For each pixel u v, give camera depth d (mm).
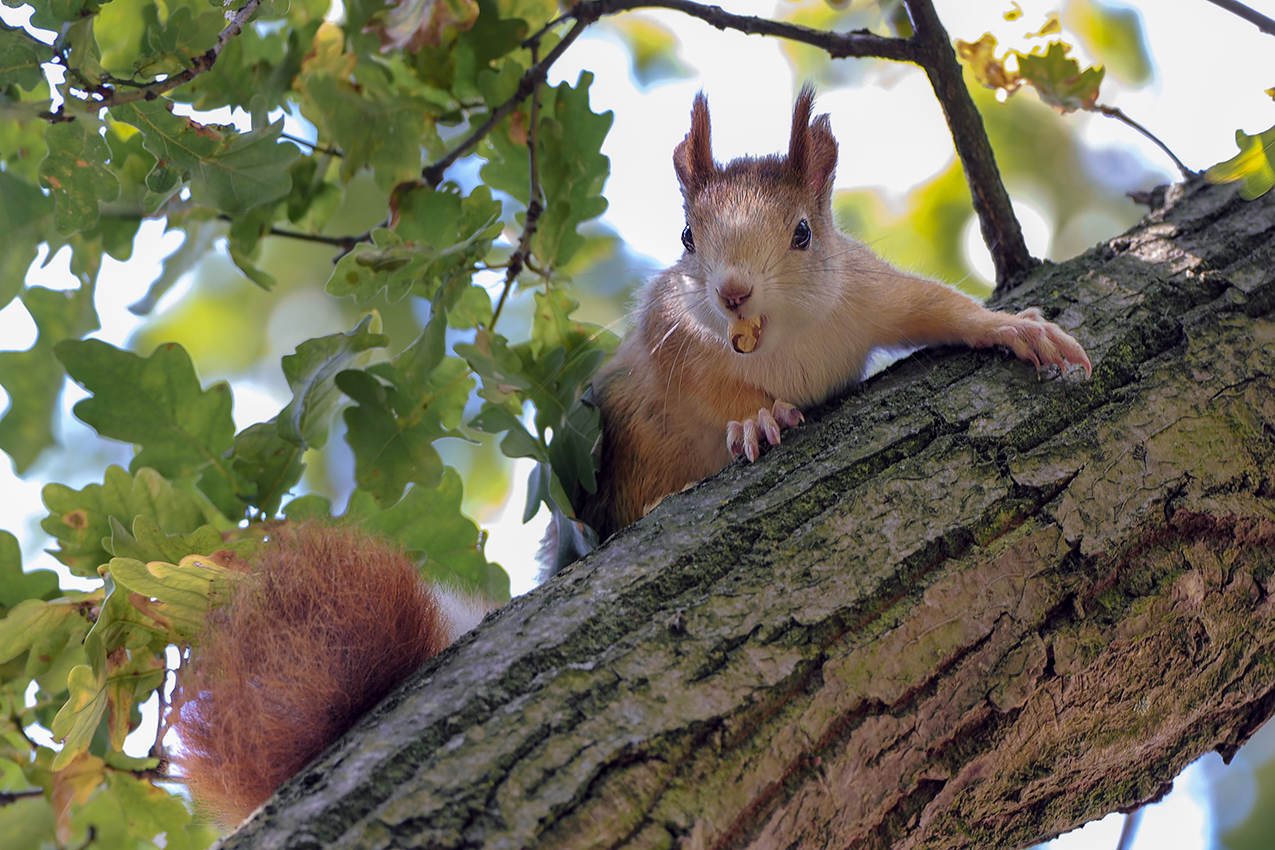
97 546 6879
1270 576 5699
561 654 4652
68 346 7109
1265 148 6070
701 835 4203
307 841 3975
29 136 7656
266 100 7086
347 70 8086
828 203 8188
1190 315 6477
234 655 5312
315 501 7434
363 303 6910
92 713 5840
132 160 7992
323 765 4410
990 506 5355
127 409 7230
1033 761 5141
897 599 5004
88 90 5953
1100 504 5469
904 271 8188
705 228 7625
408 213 8117
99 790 8023
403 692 4781
